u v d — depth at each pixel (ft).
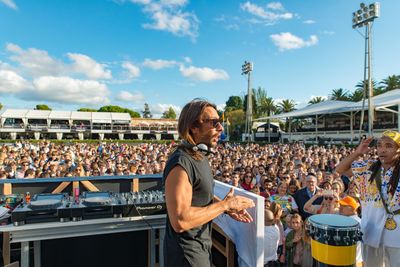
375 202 6.51
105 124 202.28
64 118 194.59
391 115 123.44
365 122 129.59
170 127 212.23
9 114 186.09
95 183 10.62
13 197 9.17
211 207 4.80
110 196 8.82
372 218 6.55
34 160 38.06
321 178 22.44
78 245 9.43
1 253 7.99
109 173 28.58
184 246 4.91
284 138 156.66
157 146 71.05
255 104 240.53
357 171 6.91
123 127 203.41
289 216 13.14
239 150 56.54
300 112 137.90
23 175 25.82
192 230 4.98
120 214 7.73
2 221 7.25
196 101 5.20
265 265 9.68
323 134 131.85
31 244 8.95
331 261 5.79
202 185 4.88
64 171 26.78
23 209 7.16
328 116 155.94
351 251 5.76
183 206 4.44
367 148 6.91
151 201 8.23
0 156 38.14
